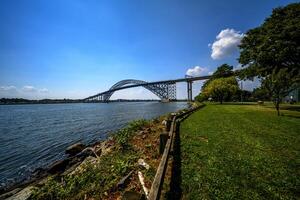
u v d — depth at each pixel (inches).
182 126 583.5
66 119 1883.6
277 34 1067.9
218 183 217.6
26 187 343.9
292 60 1098.7
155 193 144.5
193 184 215.5
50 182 254.5
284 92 821.9
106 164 299.0
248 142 383.9
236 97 3100.4
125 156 320.5
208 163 275.3
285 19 1100.5
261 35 1246.3
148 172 238.8
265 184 215.5
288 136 428.5
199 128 544.1
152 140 412.5
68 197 218.2
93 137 918.4
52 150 687.1
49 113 2881.4
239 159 289.7
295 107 1310.3
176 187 210.2
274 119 702.5
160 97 7214.6
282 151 327.0
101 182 232.8
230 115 880.9
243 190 203.8
